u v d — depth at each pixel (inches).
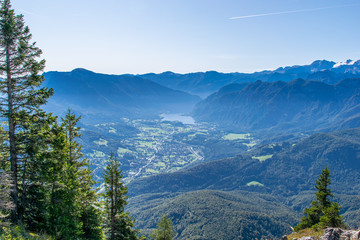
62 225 969.5
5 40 852.0
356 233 697.6
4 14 850.8
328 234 772.0
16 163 925.2
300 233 1262.3
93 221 1247.5
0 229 759.1
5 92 883.4
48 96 946.7
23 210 960.9
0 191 778.2
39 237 850.8
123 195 1327.5
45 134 970.1
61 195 1042.7
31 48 909.2
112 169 1286.9
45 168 961.5
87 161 1471.5
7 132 907.4
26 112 904.9
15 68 897.5
